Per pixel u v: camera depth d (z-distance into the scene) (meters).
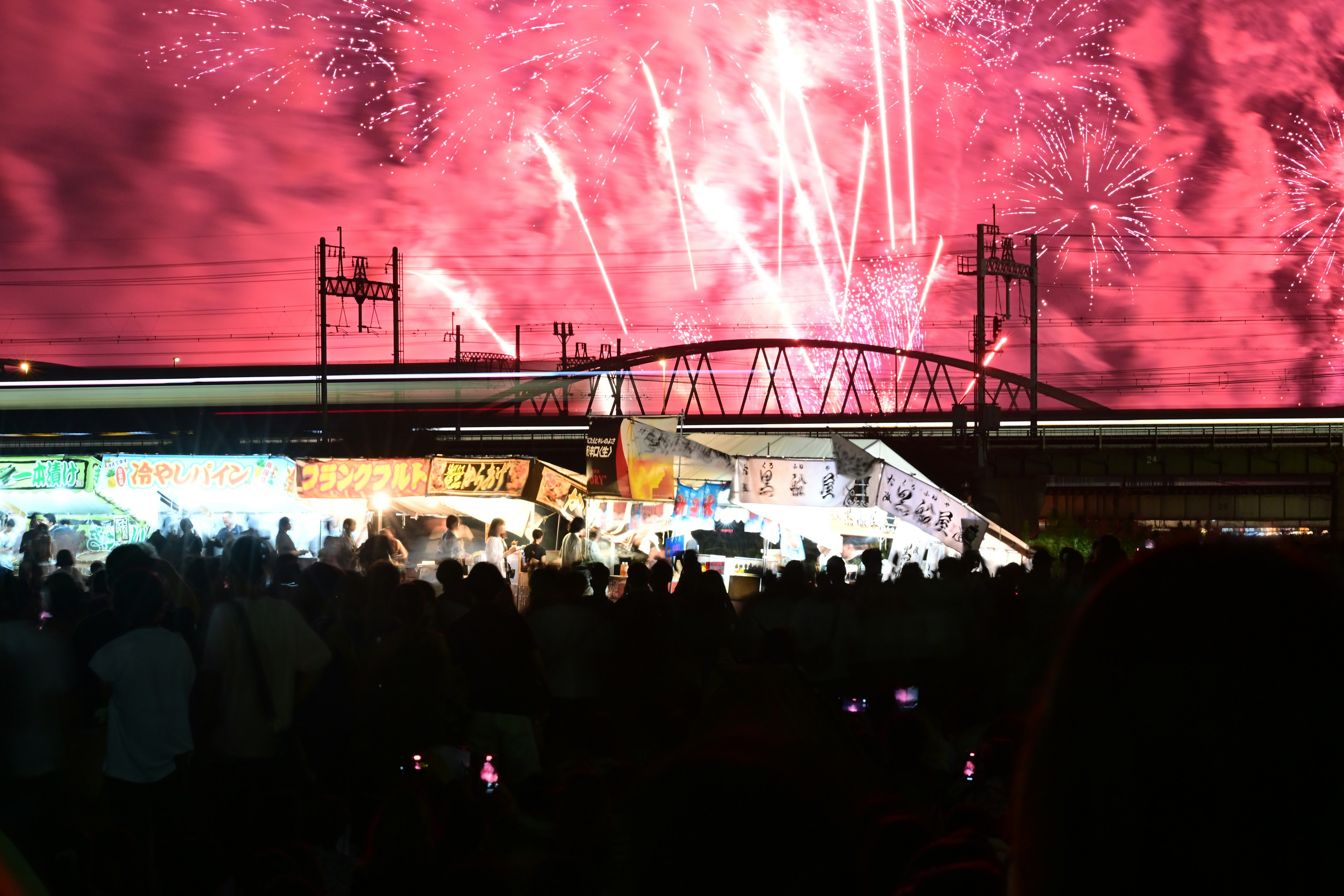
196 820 6.56
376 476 19.31
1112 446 51.03
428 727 6.89
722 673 2.40
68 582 8.41
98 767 7.35
